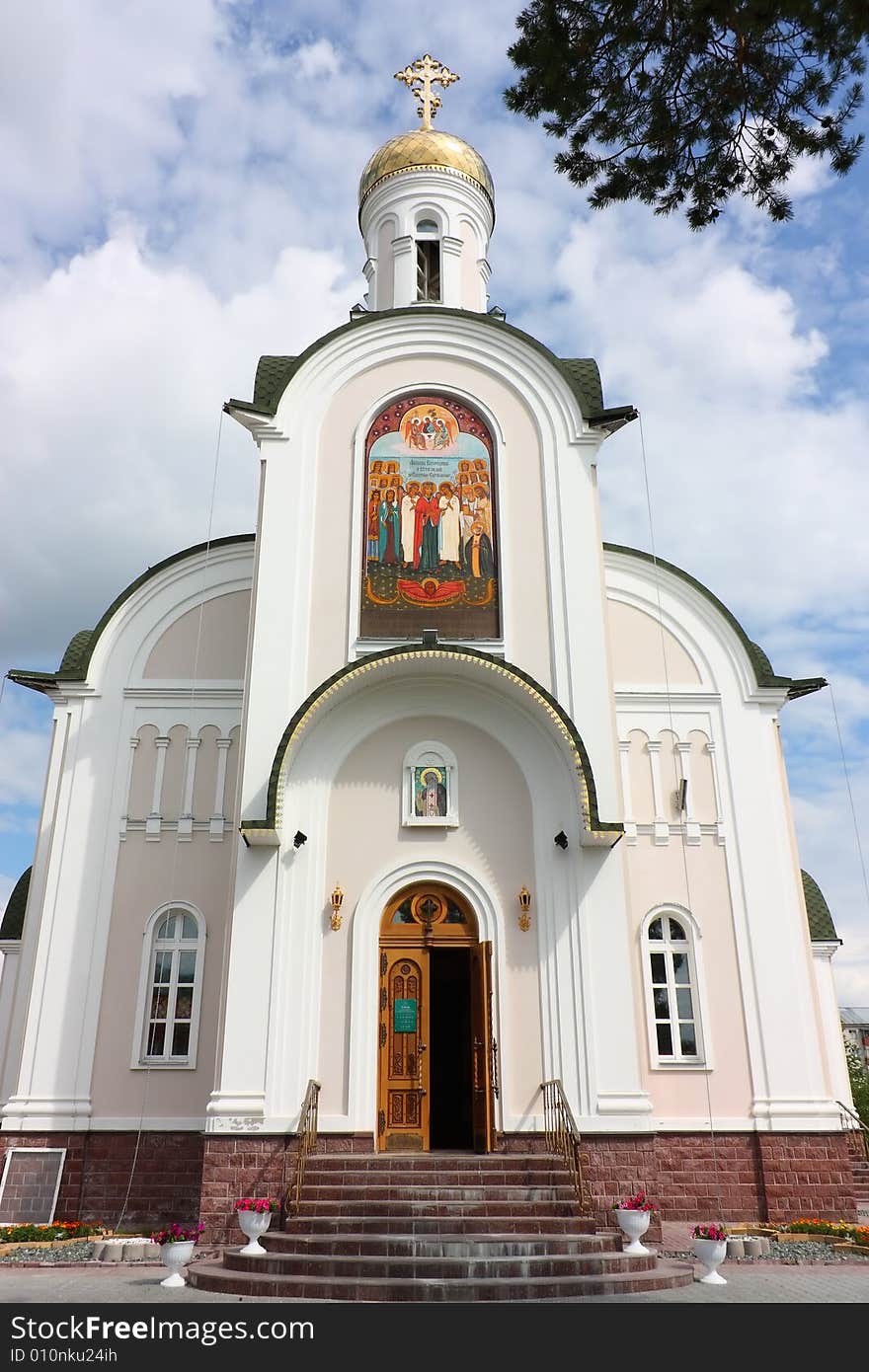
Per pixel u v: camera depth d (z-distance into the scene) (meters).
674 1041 16.69
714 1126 16.12
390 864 14.81
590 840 14.40
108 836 17.41
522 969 14.28
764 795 18.16
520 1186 12.21
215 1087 13.48
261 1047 13.53
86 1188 15.49
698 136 9.24
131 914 16.97
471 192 23.33
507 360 17.58
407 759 15.41
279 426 16.97
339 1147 13.31
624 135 9.31
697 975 17.00
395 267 22.58
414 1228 11.45
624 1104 13.37
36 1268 11.94
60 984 16.45
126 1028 16.31
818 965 22.62
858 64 8.55
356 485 16.69
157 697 18.41
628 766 18.44
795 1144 15.94
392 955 14.56
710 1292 10.20
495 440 17.08
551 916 14.45
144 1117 15.87
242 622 19.00
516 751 15.45
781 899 17.45
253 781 14.79
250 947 13.99
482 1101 13.68
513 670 14.75
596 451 16.97
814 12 8.20
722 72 8.88
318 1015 13.92
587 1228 11.59
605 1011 13.86
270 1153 13.01
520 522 16.59
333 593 16.05
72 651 19.25
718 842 17.89
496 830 15.08
